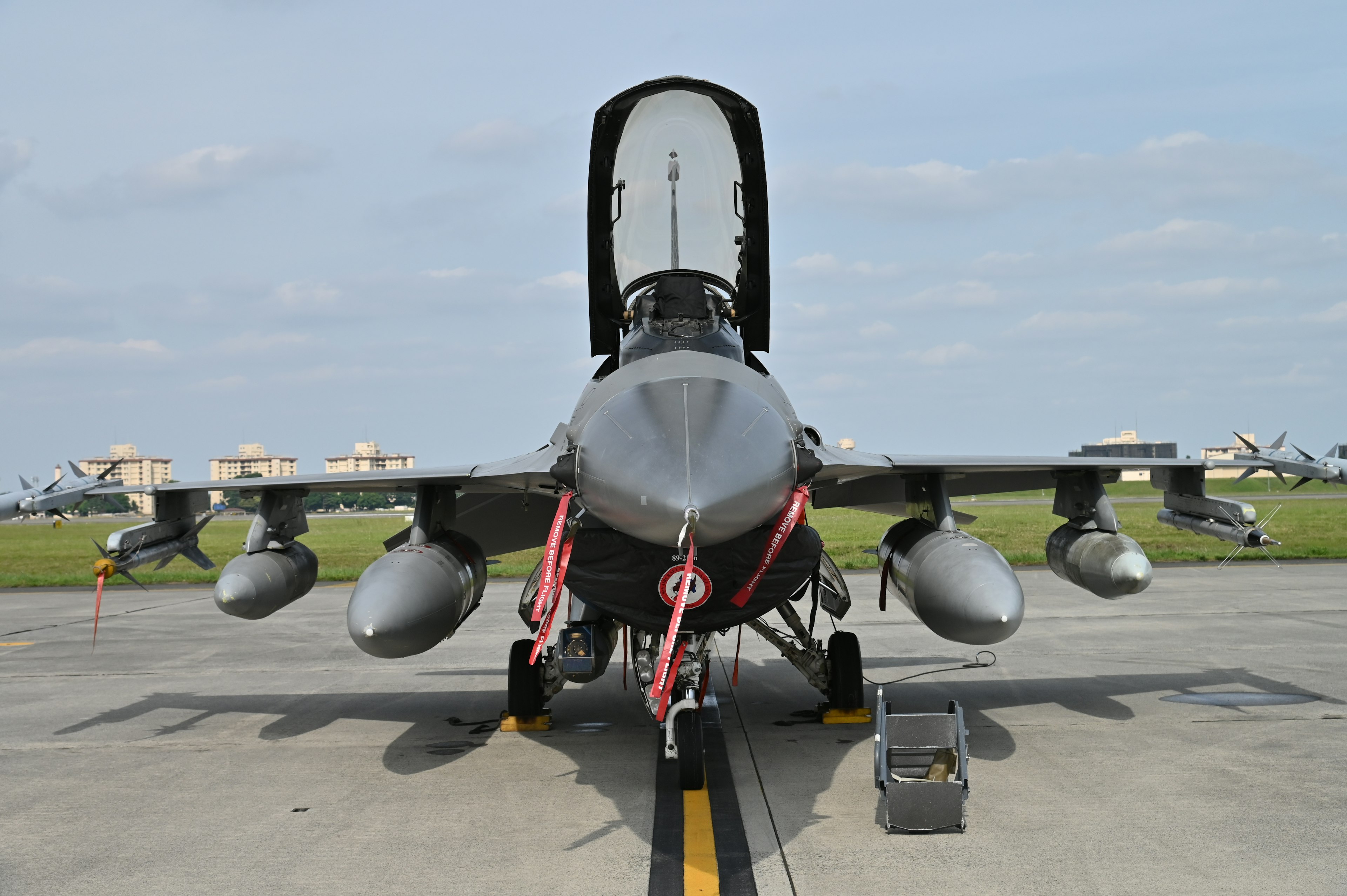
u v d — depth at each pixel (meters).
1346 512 46.66
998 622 6.82
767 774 6.89
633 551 6.18
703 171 8.30
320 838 5.64
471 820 5.96
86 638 14.87
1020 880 4.80
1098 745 7.48
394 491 8.74
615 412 5.64
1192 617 14.90
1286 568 22.52
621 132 8.11
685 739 6.42
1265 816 5.70
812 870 5.00
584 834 5.64
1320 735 7.61
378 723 8.90
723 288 8.51
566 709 9.56
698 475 5.06
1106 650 12.11
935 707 9.07
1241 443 8.68
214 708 9.59
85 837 5.71
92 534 54.69
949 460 7.92
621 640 13.84
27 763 7.48
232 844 5.56
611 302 8.63
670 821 5.87
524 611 8.59
